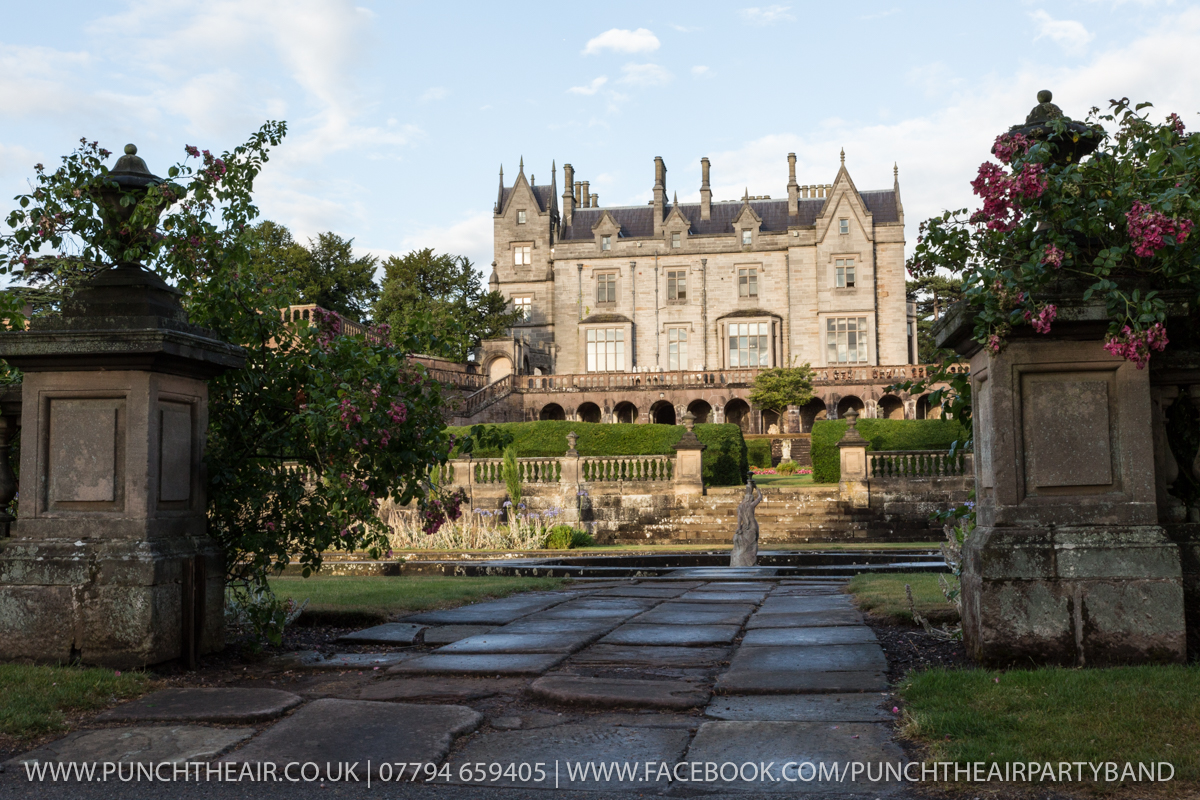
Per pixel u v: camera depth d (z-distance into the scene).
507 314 59.66
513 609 9.12
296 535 7.39
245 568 7.05
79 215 6.41
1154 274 5.51
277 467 7.34
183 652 6.11
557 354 61.44
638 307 60.94
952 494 26.45
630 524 27.72
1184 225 4.91
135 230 6.32
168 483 6.21
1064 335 5.41
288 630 7.83
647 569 14.34
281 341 7.53
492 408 51.47
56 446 6.08
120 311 6.13
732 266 60.06
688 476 27.70
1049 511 5.39
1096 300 5.28
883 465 27.27
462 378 52.16
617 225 61.66
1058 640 5.24
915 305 66.50
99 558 5.87
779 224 61.25
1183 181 5.14
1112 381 5.44
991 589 5.34
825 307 58.28
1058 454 5.41
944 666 5.64
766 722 4.54
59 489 6.05
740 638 7.05
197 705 4.99
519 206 62.97
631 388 54.31
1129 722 4.05
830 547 22.45
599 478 28.22
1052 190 5.21
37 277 7.06
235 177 7.05
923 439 33.34
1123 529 5.30
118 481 6.01
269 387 7.30
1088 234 5.32
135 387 6.01
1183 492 5.73
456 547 23.48
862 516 26.75
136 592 5.82
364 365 7.38
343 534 7.50
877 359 57.78
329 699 5.12
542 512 26.78
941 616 7.24
